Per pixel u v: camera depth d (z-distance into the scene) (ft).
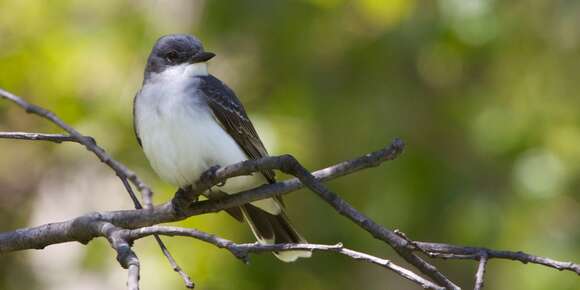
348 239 43.52
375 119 44.11
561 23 43.73
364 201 43.91
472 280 45.01
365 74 44.70
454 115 44.47
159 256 39.83
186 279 20.25
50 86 42.24
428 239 43.52
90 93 42.78
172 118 26.35
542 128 43.09
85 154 43.16
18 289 43.37
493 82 44.86
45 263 43.73
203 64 28.50
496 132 43.01
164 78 27.94
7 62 42.14
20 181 45.60
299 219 43.68
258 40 44.55
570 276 40.24
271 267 42.11
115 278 42.32
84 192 45.14
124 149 42.04
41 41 42.14
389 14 42.57
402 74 44.91
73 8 42.98
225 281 40.70
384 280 45.29
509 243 42.04
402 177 43.57
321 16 43.88
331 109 44.24
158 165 26.89
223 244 20.29
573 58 44.39
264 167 20.47
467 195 43.24
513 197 42.73
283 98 44.19
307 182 19.34
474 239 42.32
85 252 41.83
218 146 26.48
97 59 42.50
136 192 42.14
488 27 42.63
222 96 27.27
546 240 41.60
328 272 43.98
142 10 43.21
